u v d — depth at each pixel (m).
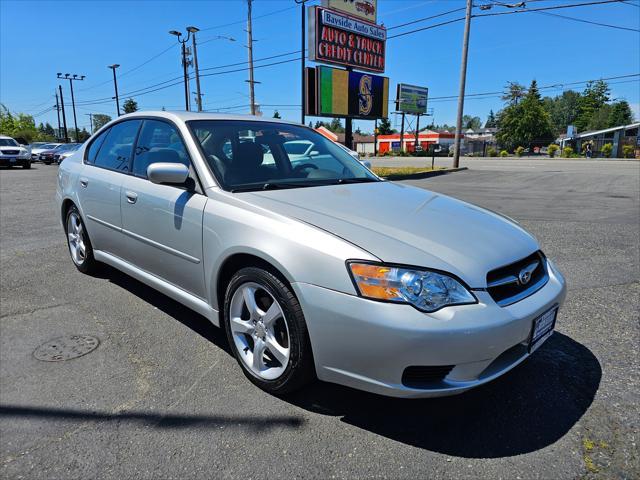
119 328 3.44
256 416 2.42
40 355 3.03
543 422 2.37
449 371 2.11
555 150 50.91
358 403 2.54
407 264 2.12
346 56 19.78
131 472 2.03
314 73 18.89
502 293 2.31
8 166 24.64
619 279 4.59
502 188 13.82
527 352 2.37
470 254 2.29
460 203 3.21
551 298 2.46
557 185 14.73
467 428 2.33
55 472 2.03
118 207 3.61
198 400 2.55
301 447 2.19
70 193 4.38
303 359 2.35
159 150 3.39
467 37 23.55
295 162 3.49
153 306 3.85
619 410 2.46
